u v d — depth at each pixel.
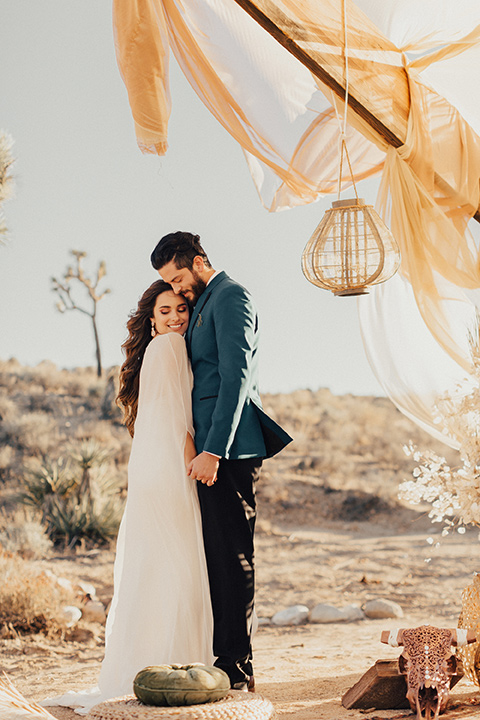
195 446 4.18
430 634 3.57
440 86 4.84
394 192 4.75
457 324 4.70
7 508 17.88
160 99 4.60
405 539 16.27
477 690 4.06
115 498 14.85
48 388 31.55
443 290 4.71
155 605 4.04
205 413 4.14
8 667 6.21
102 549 13.36
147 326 4.56
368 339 5.16
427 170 4.80
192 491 4.15
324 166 5.60
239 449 4.02
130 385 4.58
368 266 4.20
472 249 4.89
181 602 3.97
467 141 4.93
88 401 29.42
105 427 26.25
